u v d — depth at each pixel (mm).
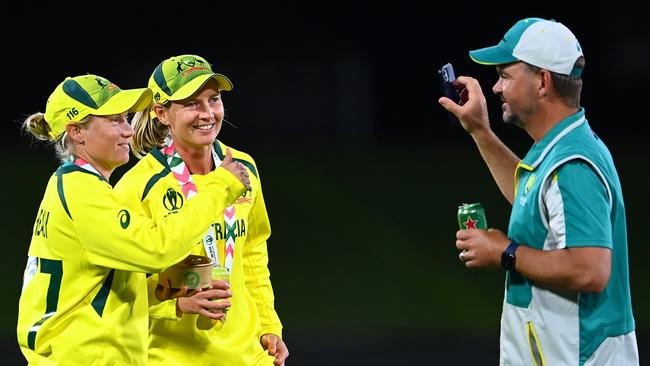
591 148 15578
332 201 56000
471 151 64812
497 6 67500
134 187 17859
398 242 50750
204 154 18469
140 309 16859
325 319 42969
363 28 70000
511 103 16156
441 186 57781
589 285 15094
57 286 16297
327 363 36875
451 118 19188
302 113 70562
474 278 46781
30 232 50719
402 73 69938
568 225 15195
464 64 68625
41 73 67438
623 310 16078
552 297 15828
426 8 68938
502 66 16203
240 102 70438
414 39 69375
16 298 44250
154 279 17688
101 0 68000
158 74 18016
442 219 53250
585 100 68312
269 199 56250
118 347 16344
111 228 15945
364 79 70250
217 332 18406
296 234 51719
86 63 68250
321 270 47812
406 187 57906
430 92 69812
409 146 67062
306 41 70250
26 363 36844
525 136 64062
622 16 67438
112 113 16297
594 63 67938
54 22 67438
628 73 67875
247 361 18688
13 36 67000
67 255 16234
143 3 68625
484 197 55469
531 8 67188
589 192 15219
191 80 17578
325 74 70562
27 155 61781
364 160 63500
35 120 17062
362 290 45875
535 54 15789
